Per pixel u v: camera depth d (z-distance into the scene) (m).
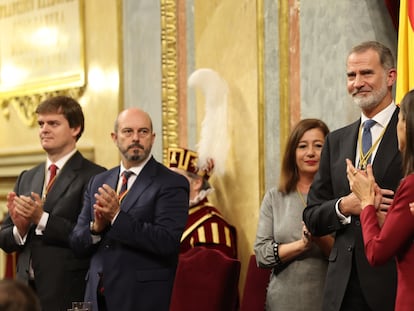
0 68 10.26
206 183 7.29
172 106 8.12
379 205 4.77
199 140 7.78
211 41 7.76
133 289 5.71
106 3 8.80
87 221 6.04
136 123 5.90
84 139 9.08
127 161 5.95
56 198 6.46
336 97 6.71
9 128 10.08
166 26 8.17
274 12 7.21
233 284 6.06
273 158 7.19
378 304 4.94
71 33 9.23
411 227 4.42
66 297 6.32
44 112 6.59
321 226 5.16
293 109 7.07
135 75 8.47
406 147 4.48
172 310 6.17
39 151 9.39
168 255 5.75
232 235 7.23
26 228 6.41
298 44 7.03
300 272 5.84
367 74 5.16
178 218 5.79
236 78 7.50
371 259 4.53
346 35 6.64
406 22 5.86
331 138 5.38
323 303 5.17
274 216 6.08
